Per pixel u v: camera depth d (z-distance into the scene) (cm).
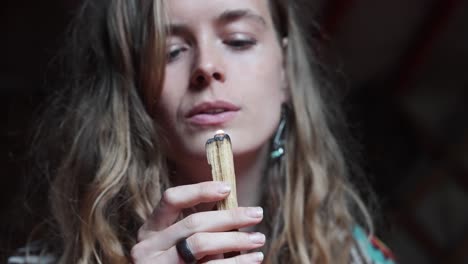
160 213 90
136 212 107
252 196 118
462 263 550
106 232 106
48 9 447
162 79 103
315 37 143
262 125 105
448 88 582
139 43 109
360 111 566
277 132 122
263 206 121
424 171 565
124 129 110
